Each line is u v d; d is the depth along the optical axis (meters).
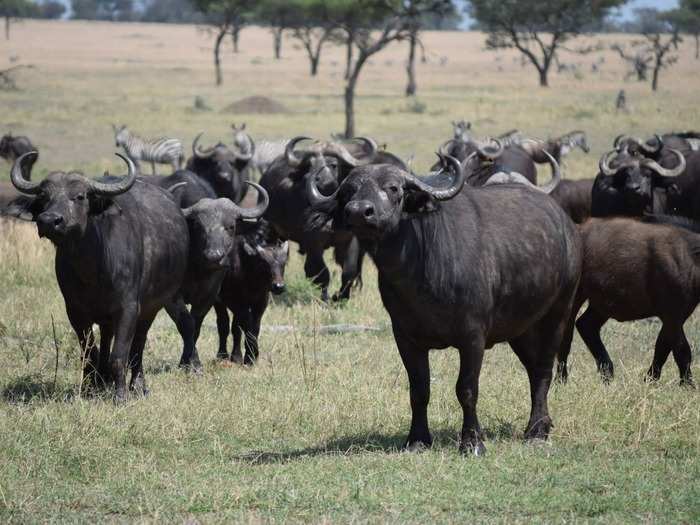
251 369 34.00
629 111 154.50
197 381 31.94
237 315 35.41
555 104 171.00
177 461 23.77
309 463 23.34
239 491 21.12
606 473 22.59
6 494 20.91
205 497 20.95
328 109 166.25
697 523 19.64
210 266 32.56
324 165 47.91
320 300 44.56
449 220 23.52
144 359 35.78
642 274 31.31
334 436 26.12
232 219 33.03
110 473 22.62
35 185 27.45
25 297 43.19
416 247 22.77
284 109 160.62
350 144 66.19
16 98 174.38
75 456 23.42
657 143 56.47
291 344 37.47
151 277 30.27
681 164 50.56
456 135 101.25
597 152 113.38
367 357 35.31
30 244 51.06
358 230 21.77
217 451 24.62
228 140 122.56
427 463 23.14
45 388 29.94
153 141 102.75
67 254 27.97
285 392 29.98
